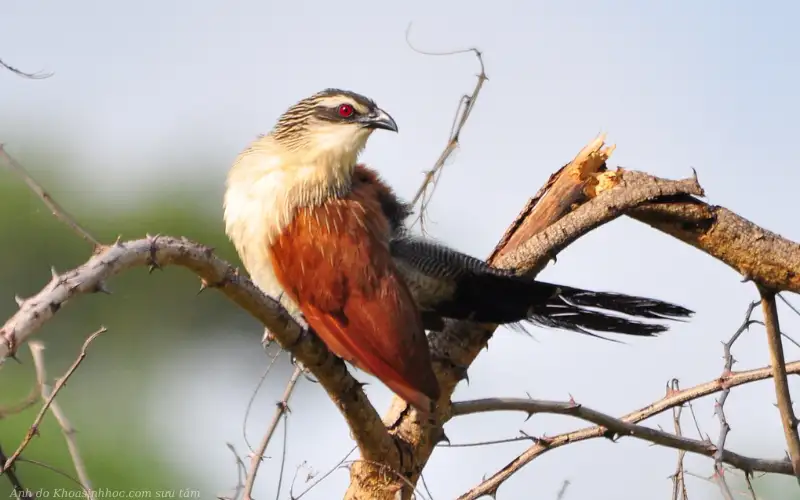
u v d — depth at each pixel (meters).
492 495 8.26
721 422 8.12
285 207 8.72
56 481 11.88
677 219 8.50
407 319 8.36
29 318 5.29
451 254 8.62
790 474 8.41
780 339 8.37
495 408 8.17
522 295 8.55
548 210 8.96
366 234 8.63
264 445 7.97
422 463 8.03
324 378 7.43
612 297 8.54
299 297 8.59
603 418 8.12
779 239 8.34
